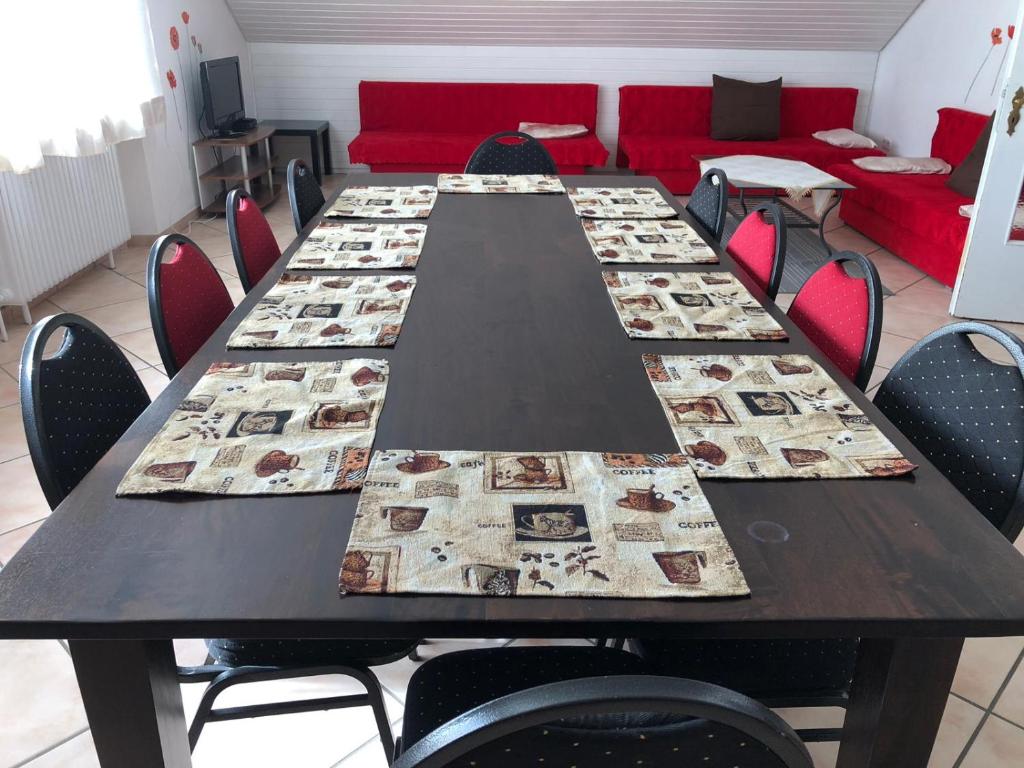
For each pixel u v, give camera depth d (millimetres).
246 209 2275
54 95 3236
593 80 6004
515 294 1831
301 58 5906
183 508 1057
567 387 1400
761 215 2266
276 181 5863
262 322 1639
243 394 1345
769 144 5637
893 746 1097
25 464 2514
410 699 1206
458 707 1189
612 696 690
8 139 2980
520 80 5984
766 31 5766
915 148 5598
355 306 1730
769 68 6039
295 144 6191
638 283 1909
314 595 909
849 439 1245
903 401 1518
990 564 981
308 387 1373
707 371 1461
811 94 5945
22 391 1167
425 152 5461
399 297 1785
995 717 1698
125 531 1010
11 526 2225
